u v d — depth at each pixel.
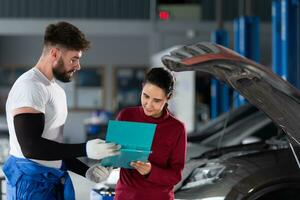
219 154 5.59
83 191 6.86
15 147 3.36
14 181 3.35
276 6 9.23
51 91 3.37
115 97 18.98
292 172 4.75
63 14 17.36
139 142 3.23
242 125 7.38
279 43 9.23
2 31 17.14
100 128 14.64
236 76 3.74
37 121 3.21
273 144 5.41
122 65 18.97
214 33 13.83
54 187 3.42
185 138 3.52
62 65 3.34
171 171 3.41
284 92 3.68
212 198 4.75
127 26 17.27
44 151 3.16
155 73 3.39
